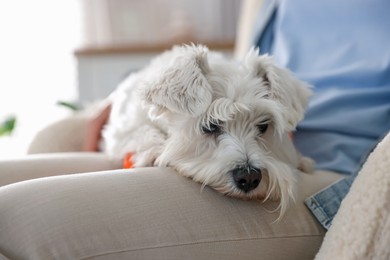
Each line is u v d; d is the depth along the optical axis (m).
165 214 0.96
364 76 1.49
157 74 1.26
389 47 1.47
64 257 0.84
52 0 2.89
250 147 1.21
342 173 1.42
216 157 1.19
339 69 1.54
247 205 1.09
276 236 1.05
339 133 1.47
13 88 2.98
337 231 0.96
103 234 0.88
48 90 3.01
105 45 2.93
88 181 0.97
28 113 3.01
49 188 0.93
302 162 1.40
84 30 2.92
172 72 1.22
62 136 1.82
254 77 1.31
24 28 2.91
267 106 1.24
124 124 1.53
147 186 1.01
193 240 0.95
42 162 1.37
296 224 1.10
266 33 1.87
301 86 1.36
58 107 3.01
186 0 2.92
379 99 1.46
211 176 1.09
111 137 1.57
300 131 1.54
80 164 1.43
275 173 1.14
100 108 1.92
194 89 1.19
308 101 1.37
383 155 0.95
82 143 1.84
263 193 1.12
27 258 0.84
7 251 0.85
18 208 0.89
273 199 1.13
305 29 1.70
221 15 2.94
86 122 1.89
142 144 1.37
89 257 0.86
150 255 0.91
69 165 1.40
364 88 1.49
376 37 1.51
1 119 2.88
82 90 3.00
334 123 1.46
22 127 2.97
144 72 1.65
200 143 1.25
